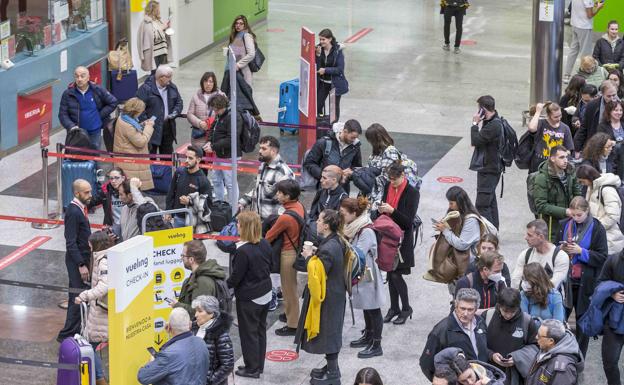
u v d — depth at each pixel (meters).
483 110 14.96
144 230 12.10
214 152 16.88
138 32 21.97
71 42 21.25
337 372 11.78
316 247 12.52
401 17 32.78
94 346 11.53
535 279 10.62
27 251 15.52
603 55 22.33
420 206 17.09
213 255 15.32
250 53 20.06
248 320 11.80
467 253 12.23
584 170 12.90
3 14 19.23
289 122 20.70
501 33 30.70
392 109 22.64
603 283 11.37
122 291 10.07
